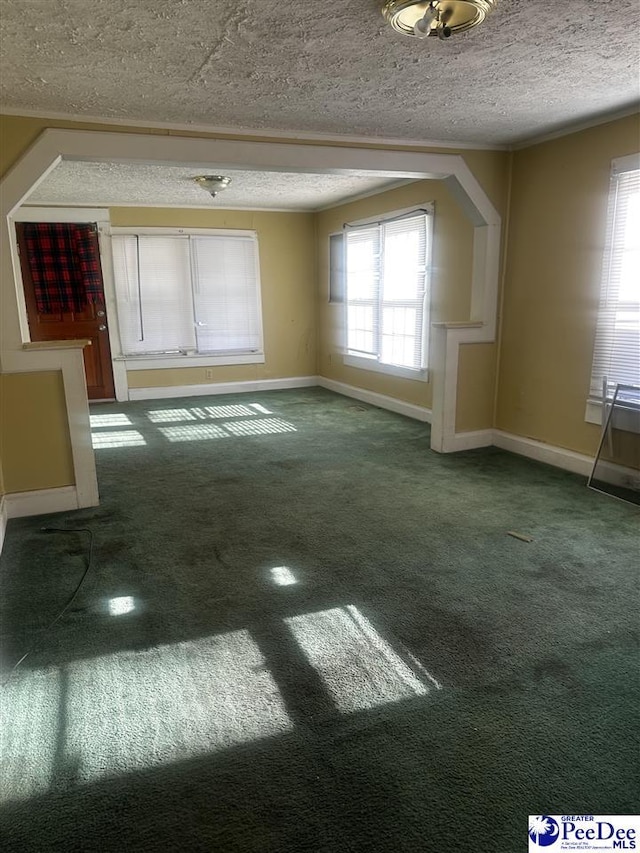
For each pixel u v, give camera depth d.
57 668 1.97
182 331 6.93
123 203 6.32
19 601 2.39
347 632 2.15
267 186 5.56
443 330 4.28
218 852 1.32
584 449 3.87
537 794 1.46
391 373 6.02
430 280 5.23
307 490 3.67
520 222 4.16
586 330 3.75
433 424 4.54
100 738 1.66
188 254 6.77
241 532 3.04
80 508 3.40
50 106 2.93
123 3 1.88
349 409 6.18
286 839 1.35
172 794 1.47
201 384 7.14
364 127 3.50
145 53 2.30
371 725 1.69
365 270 6.23
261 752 1.60
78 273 6.40
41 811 1.43
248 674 1.92
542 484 3.70
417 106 3.11
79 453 3.34
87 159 3.21
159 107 2.99
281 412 6.09
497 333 4.47
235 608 2.32
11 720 1.73
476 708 1.76
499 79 2.71
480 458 4.30
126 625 2.21
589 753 1.58
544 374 4.11
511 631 2.14
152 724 1.71
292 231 7.24
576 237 3.73
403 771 1.53
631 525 3.05
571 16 2.06
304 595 2.41
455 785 1.49
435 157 3.94
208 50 2.29
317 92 2.83
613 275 3.51
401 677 1.90
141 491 3.69
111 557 2.77
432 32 1.98
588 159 3.57
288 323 7.44
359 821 1.39
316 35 2.17
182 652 2.05
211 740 1.65
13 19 1.98
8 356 3.11
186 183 5.25
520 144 4.02
